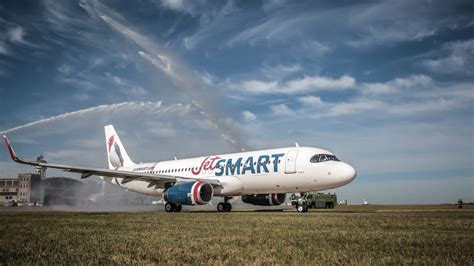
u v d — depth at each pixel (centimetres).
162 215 1858
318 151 2488
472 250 667
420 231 986
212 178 2897
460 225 1161
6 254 652
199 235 917
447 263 551
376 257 603
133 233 972
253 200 3052
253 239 832
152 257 619
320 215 1788
